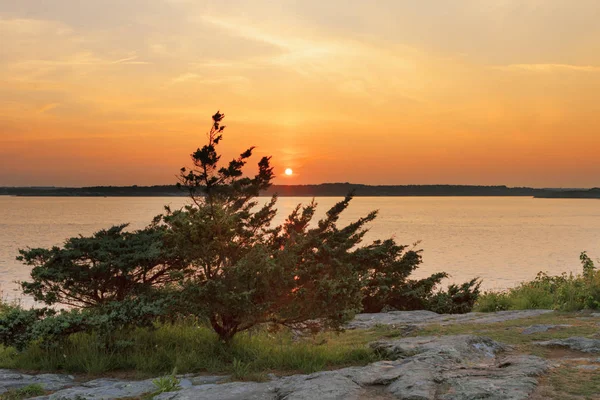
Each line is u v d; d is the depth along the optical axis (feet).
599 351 26.37
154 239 38.60
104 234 39.24
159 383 23.43
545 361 23.34
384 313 56.08
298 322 34.68
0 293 89.04
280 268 32.50
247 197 36.58
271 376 26.66
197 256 33.99
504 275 167.12
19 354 33.22
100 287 37.24
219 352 32.60
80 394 23.38
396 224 558.97
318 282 33.37
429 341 29.17
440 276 64.44
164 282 39.06
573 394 18.75
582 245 311.47
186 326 38.93
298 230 41.01
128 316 32.50
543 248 288.71
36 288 36.29
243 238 36.58
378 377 21.76
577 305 44.39
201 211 34.40
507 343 29.73
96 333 33.55
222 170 33.63
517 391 18.92
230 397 21.25
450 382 20.52
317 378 22.52
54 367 31.19
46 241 283.79
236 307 31.96
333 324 34.14
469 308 61.72
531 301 52.80
